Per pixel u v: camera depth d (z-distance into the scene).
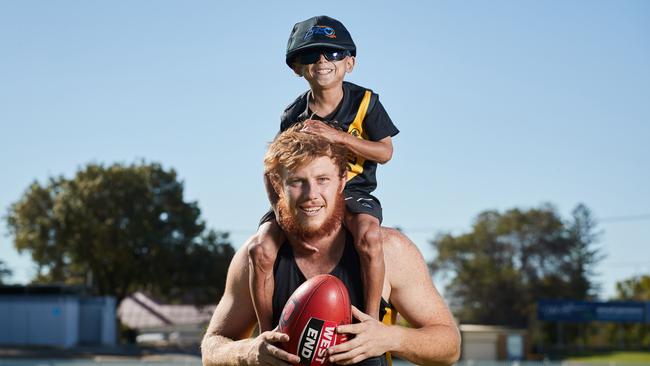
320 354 3.77
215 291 60.31
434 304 4.26
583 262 85.62
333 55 4.57
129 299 87.69
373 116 4.70
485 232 80.81
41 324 49.44
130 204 57.44
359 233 3.95
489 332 52.97
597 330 77.25
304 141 3.89
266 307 4.04
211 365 4.16
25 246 57.56
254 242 4.05
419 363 4.18
